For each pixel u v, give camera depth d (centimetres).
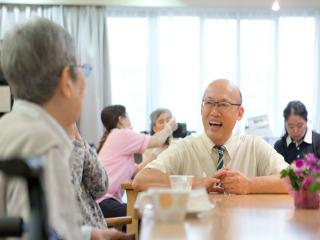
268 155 216
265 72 537
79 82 118
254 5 513
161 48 534
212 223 117
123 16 530
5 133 96
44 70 109
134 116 531
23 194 90
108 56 516
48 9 510
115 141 320
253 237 103
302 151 363
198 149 215
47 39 110
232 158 214
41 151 92
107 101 517
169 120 377
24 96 110
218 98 211
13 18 507
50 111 112
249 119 414
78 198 155
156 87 533
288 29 537
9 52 109
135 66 532
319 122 533
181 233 103
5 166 62
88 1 505
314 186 142
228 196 174
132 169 319
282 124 533
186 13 532
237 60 533
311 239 102
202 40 532
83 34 509
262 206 150
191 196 123
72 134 158
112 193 301
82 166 160
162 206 113
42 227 64
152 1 510
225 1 511
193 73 534
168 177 199
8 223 73
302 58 535
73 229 93
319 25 536
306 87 535
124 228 212
